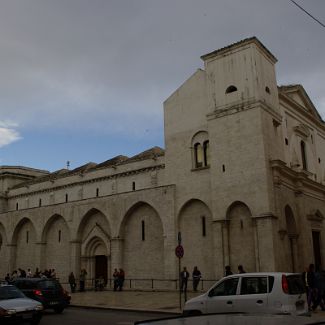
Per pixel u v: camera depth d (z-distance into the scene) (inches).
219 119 1296.8
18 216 1968.5
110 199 1561.3
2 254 2053.4
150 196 1441.9
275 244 1128.2
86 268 1625.2
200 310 560.4
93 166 1953.7
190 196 1347.2
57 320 742.5
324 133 1754.4
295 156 1423.5
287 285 518.0
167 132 1465.3
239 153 1230.9
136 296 1187.3
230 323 155.7
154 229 1439.5
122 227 1515.7
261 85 1253.7
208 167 1321.4
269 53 1338.6
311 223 1390.3
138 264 1455.5
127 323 672.4
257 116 1214.9
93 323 687.7
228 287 552.7
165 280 1339.8
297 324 147.0
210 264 1266.0
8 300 666.8
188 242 1328.7
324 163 1697.8
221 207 1237.7
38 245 1824.6
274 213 1160.2
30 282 879.7
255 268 1152.2
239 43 1291.8
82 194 1825.8
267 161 1186.6
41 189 2028.8
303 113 1567.4
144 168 1593.3
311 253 1343.5
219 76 1325.0
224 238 1216.8
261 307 514.6
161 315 799.1
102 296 1230.3
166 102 1491.1
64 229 1766.7
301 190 1339.8
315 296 778.2
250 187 1188.5
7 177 2314.2
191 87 1433.3
